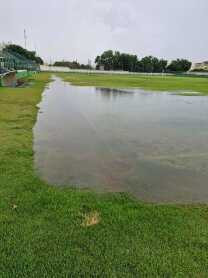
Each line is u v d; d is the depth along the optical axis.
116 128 12.96
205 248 4.40
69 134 11.50
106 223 4.99
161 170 7.74
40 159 8.30
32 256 4.18
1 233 4.68
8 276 3.83
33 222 4.99
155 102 23.89
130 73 130.38
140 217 5.20
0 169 7.21
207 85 51.66
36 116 15.16
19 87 33.81
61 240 4.54
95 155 8.88
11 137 10.41
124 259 4.15
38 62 155.25
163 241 4.54
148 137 11.38
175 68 157.88
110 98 26.27
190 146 10.19
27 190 6.16
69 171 7.47
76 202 5.70
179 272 3.92
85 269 3.97
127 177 7.19
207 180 7.11
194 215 5.32
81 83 49.97
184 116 16.86
